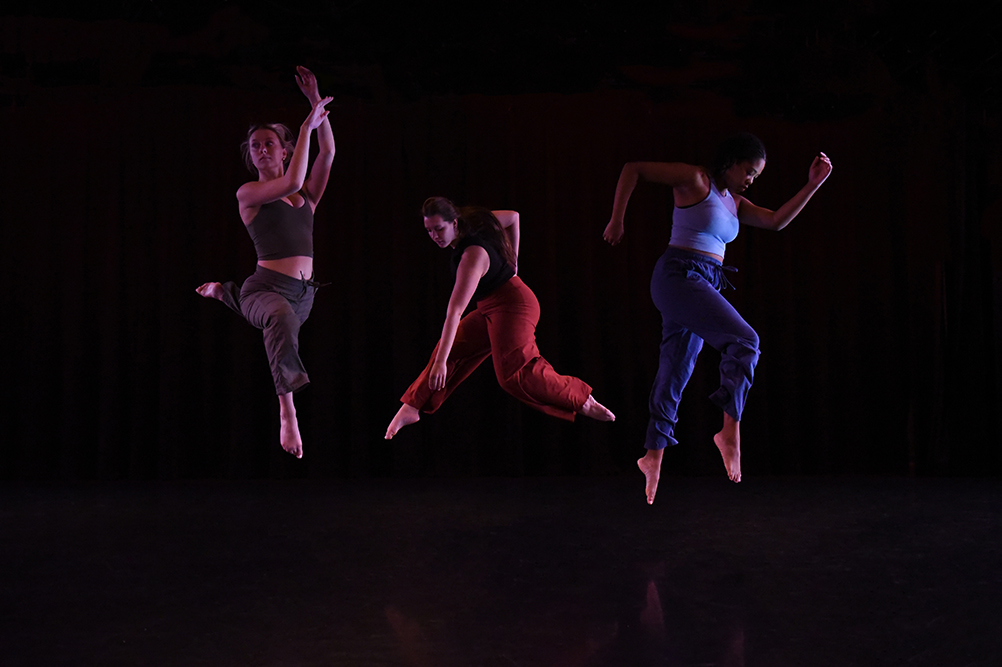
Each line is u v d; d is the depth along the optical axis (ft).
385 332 16.96
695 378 16.84
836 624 6.47
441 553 9.25
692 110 17.37
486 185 17.10
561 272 17.19
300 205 9.16
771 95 17.28
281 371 8.52
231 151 16.92
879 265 17.44
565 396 8.64
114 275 16.70
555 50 16.49
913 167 17.43
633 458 16.88
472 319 9.12
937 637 6.14
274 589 7.73
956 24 15.53
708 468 16.84
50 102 16.85
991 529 10.42
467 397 16.74
